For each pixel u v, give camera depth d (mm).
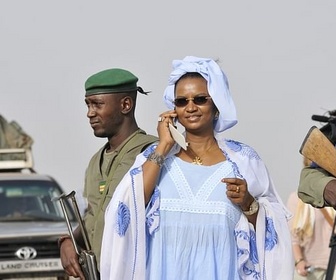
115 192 6914
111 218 6871
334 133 7719
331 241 7949
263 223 6914
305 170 7805
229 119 6926
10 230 15188
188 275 6793
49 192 16016
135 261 6848
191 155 6977
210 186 6859
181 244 6797
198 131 6969
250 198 6852
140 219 6848
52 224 15477
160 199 6848
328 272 7914
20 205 15828
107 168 8094
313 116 7805
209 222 6797
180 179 6875
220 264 6797
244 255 6855
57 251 15109
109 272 6914
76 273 8141
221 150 7016
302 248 11602
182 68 6910
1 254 15016
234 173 6930
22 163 17094
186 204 6824
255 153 7074
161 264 6812
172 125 6906
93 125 8195
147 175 6832
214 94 6871
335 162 7531
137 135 8141
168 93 7035
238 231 6859
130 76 8211
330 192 7492
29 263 15031
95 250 8000
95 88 8141
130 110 8203
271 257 6938
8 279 14992
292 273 6977
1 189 15977
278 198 7121
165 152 6871
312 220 11477
